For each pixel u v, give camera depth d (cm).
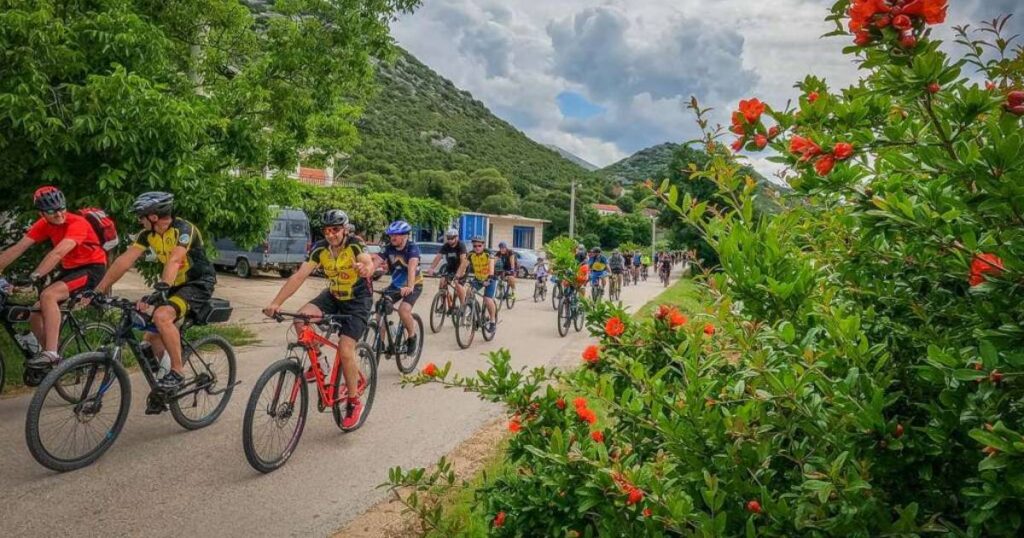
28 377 536
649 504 182
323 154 1510
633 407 215
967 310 198
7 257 572
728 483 183
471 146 12094
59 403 456
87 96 729
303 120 1162
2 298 581
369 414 633
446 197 6347
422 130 11825
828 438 171
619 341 279
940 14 148
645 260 3450
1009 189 139
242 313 1337
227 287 1922
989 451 144
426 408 662
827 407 185
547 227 6406
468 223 4603
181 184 812
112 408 496
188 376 556
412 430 586
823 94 215
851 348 183
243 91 1025
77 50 766
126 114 735
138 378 732
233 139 1001
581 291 336
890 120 215
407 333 848
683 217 231
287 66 1107
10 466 462
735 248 201
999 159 138
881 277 232
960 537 158
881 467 173
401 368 839
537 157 13412
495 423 614
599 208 8019
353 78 1203
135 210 505
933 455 170
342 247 541
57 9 782
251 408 452
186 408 563
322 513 407
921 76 150
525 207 6606
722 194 240
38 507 402
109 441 493
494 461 495
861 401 176
